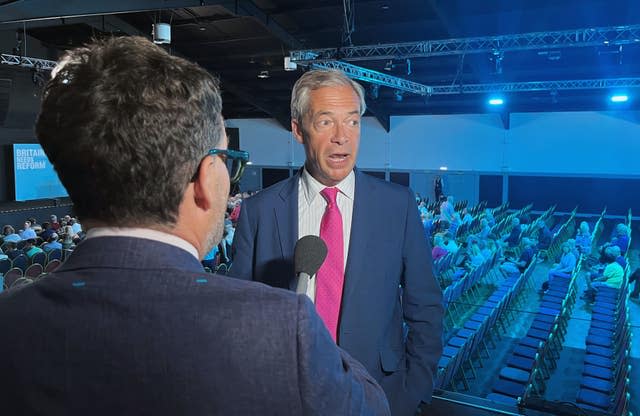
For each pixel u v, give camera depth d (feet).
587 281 30.53
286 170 76.48
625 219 55.57
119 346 1.95
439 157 67.46
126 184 2.06
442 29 41.60
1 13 24.23
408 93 61.05
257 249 5.43
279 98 69.21
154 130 2.04
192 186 2.25
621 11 33.73
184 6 30.81
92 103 2.03
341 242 5.09
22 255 29.76
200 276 2.10
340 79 4.98
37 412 1.98
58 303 2.04
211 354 1.94
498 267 35.78
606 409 14.34
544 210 62.90
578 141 60.23
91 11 26.21
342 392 2.10
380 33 43.37
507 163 63.87
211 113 2.26
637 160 57.62
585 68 46.16
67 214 57.36
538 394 16.30
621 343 16.79
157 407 1.93
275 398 1.95
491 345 22.80
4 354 2.02
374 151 71.15
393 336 5.45
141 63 2.14
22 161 52.90
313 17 40.91
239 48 51.83
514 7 35.27
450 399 9.65
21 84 52.37
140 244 2.13
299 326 2.01
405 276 5.46
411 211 5.42
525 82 47.44
